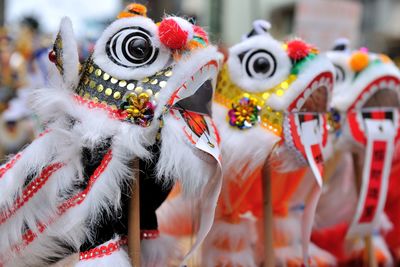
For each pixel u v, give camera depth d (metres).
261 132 1.92
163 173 1.58
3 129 4.11
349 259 2.71
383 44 9.55
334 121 2.34
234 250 2.17
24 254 1.58
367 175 2.32
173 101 1.56
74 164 1.55
